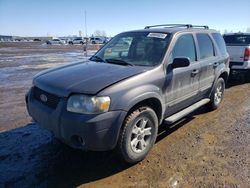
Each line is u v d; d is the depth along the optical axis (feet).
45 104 11.80
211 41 18.79
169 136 15.30
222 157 12.84
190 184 10.70
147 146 12.59
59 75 12.50
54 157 12.92
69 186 10.68
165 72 13.37
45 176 11.34
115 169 11.87
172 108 14.56
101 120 10.35
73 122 10.36
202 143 14.39
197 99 17.49
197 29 17.61
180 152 13.35
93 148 10.59
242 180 10.95
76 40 215.72
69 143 10.88
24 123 17.58
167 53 13.83
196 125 17.10
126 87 11.25
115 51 15.56
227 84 30.78
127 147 11.46
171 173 11.50
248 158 12.73
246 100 23.15
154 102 13.07
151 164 12.25
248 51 29.76
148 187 10.55
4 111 20.29
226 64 20.97
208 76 17.98
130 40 15.49
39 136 15.39
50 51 109.50
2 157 12.93
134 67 13.04
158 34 15.10
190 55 15.94
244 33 32.01
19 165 12.19
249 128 16.55
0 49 125.39
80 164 12.30
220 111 20.06
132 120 11.45
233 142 14.51
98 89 10.59
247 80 31.58
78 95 10.56
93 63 14.38
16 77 37.35
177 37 14.93
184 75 14.82
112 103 10.66
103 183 10.87
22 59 68.18
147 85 12.14
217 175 11.30
